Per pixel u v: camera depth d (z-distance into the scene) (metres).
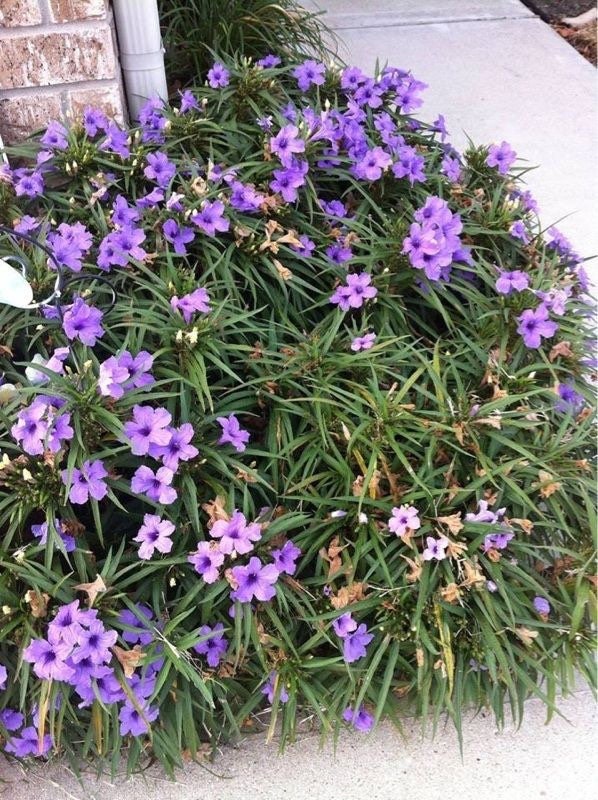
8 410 0.69
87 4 0.96
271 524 0.72
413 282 0.92
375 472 0.74
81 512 0.77
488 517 0.73
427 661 0.72
